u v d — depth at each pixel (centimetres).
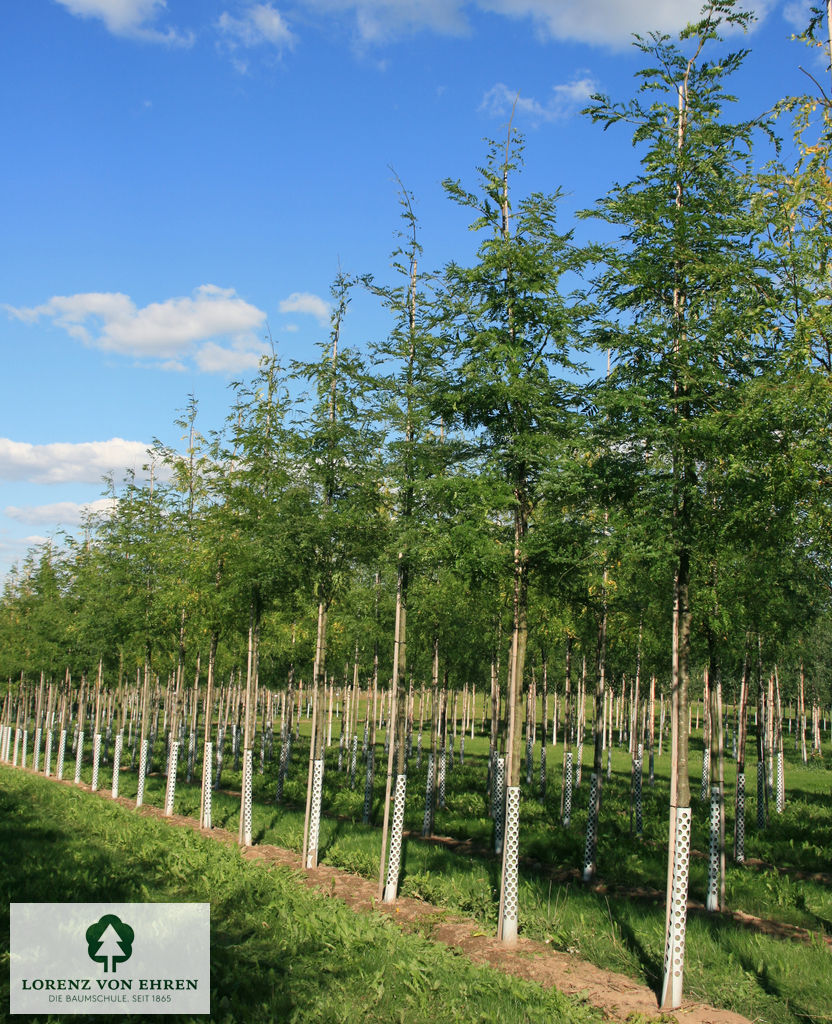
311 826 1444
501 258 1123
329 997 759
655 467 909
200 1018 689
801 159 895
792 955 942
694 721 6084
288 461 1623
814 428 827
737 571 1275
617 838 1722
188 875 1238
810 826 2016
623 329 970
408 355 1335
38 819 1797
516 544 1120
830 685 4403
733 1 915
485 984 837
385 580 1820
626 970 921
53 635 3047
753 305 919
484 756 4369
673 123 976
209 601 1920
